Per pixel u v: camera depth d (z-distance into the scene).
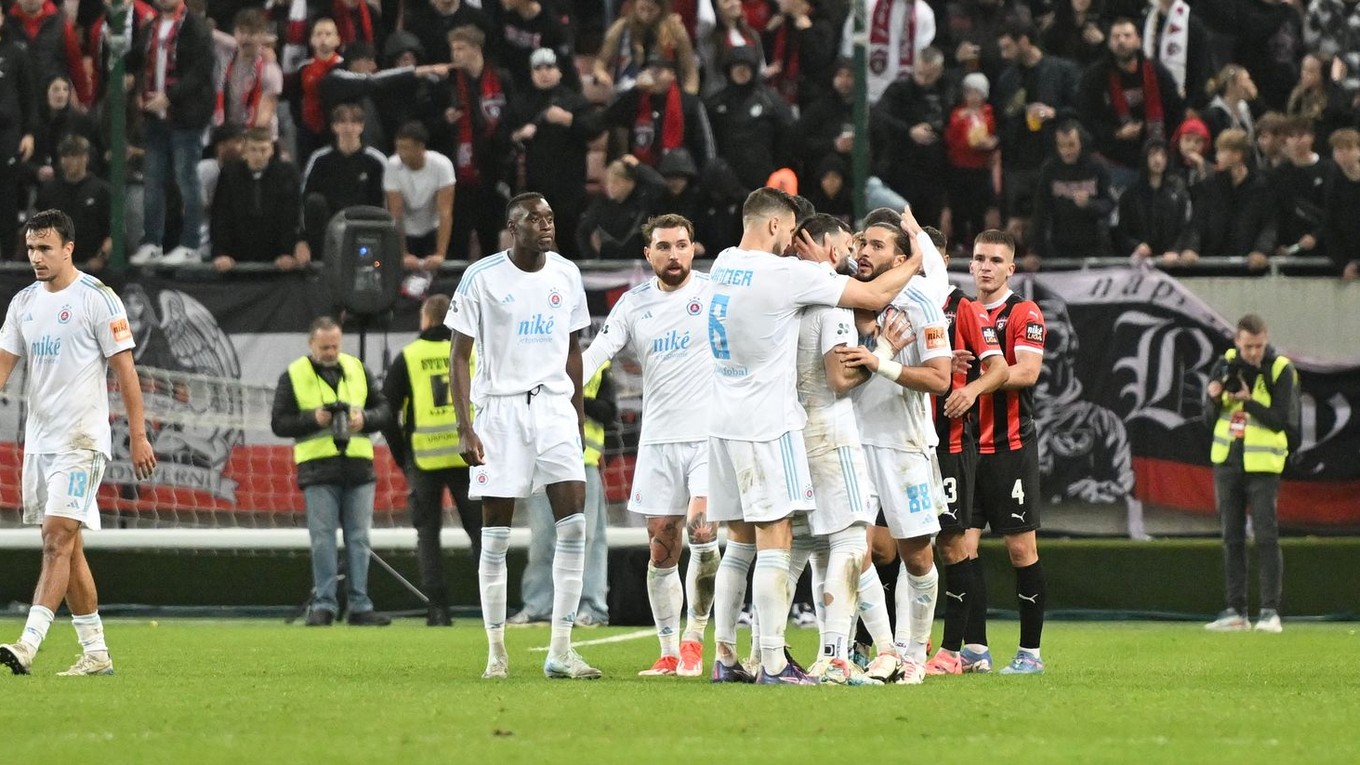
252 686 27.72
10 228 55.34
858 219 50.03
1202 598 50.66
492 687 27.36
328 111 56.62
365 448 48.72
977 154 56.25
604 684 28.02
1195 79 59.31
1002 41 57.69
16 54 55.75
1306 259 51.94
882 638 28.36
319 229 53.16
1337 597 51.19
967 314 31.48
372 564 53.88
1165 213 53.81
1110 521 51.62
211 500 51.53
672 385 32.38
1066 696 25.91
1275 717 22.89
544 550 48.19
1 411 51.41
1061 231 53.81
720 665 28.55
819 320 27.06
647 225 33.34
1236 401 47.66
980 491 32.12
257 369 51.66
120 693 26.31
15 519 51.34
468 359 29.70
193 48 54.75
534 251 29.64
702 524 31.69
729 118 55.81
